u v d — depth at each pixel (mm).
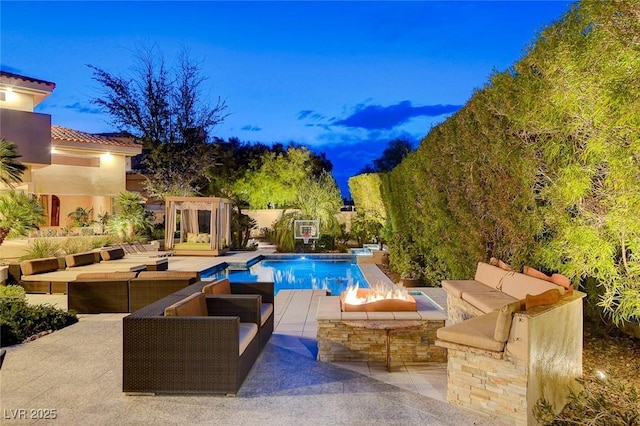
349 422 3744
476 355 3996
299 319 7574
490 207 7113
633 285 4477
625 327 5859
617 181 4180
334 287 13297
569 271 5109
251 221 22797
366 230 21266
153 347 4242
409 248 11898
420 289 10438
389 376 4938
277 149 34250
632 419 3551
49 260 10523
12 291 8383
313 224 20875
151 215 21391
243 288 6609
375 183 18672
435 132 9305
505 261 7352
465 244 8438
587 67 4348
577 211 5176
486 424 3746
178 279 8016
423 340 5434
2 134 14602
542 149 5625
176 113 25094
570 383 4367
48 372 4840
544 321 3932
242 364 4527
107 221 19781
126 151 20922
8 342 5855
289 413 3896
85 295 7957
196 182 26891
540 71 5410
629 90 3729
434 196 9344
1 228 9719
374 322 5234
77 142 19312
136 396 4219
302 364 5215
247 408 3982
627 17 3965
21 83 15289
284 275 15492
